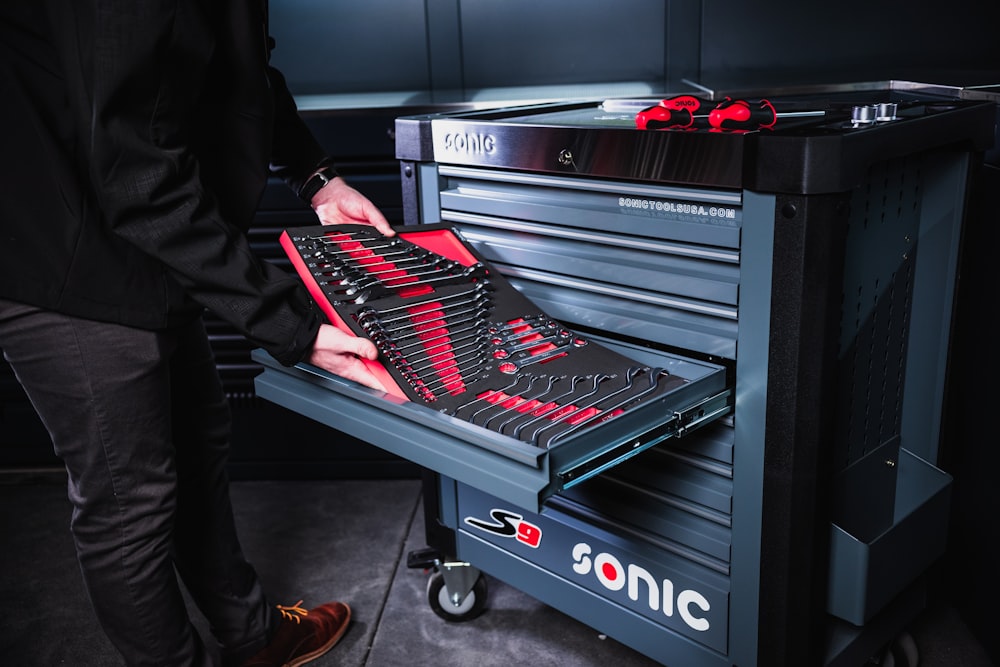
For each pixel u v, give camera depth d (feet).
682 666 4.90
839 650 4.58
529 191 4.81
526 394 3.94
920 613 5.80
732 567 4.46
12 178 3.87
